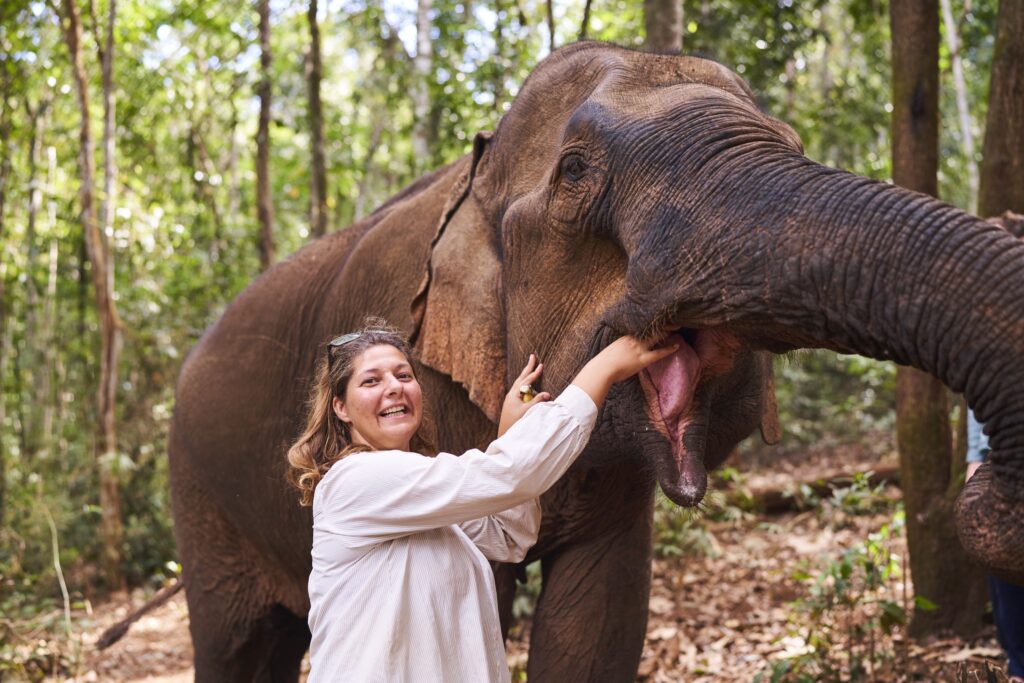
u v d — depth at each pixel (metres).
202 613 4.68
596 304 2.80
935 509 5.37
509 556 2.89
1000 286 2.08
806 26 11.16
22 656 7.17
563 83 3.07
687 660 5.76
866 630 5.14
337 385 2.72
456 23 12.51
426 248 3.62
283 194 18.75
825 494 8.98
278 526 4.30
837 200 2.29
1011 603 3.93
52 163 14.69
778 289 2.30
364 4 14.84
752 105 2.80
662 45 6.99
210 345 4.71
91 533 10.56
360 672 2.51
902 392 5.50
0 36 12.76
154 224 12.88
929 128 5.25
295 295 4.29
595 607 3.44
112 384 10.69
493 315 3.14
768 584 7.00
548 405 2.59
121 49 14.64
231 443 4.45
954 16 13.99
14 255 14.38
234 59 14.57
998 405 2.06
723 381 2.92
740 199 2.41
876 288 2.19
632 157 2.63
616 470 3.31
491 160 3.24
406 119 17.88
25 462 11.39
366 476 2.57
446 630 2.57
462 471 2.53
